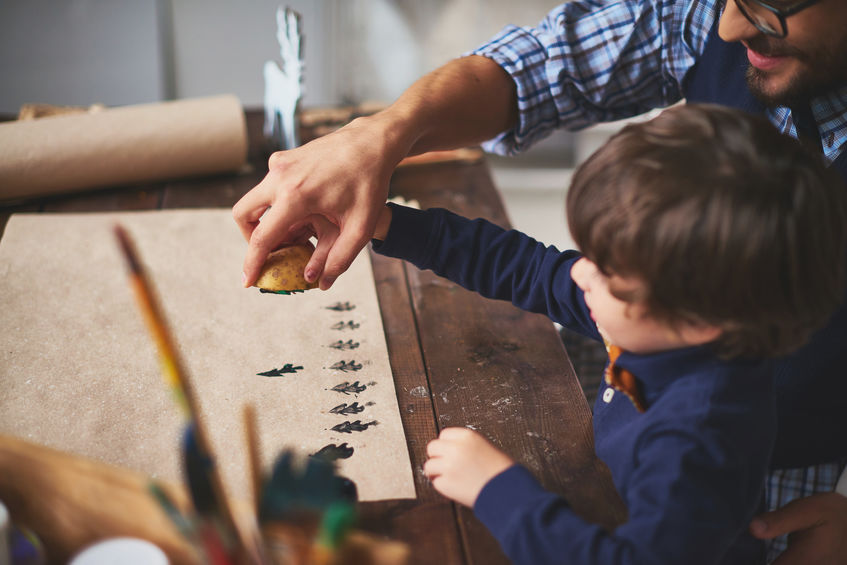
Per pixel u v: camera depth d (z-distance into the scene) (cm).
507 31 109
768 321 54
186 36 234
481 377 84
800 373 84
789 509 75
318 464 47
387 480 69
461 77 98
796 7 70
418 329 91
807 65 76
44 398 76
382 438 73
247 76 243
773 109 92
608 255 54
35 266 96
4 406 74
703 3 98
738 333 55
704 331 55
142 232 106
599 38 104
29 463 53
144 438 72
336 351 85
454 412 78
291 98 120
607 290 58
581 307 77
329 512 43
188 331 86
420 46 233
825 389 84
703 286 52
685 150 52
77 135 114
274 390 79
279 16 119
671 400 59
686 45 102
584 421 78
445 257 81
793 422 86
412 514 65
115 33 230
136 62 236
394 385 81
